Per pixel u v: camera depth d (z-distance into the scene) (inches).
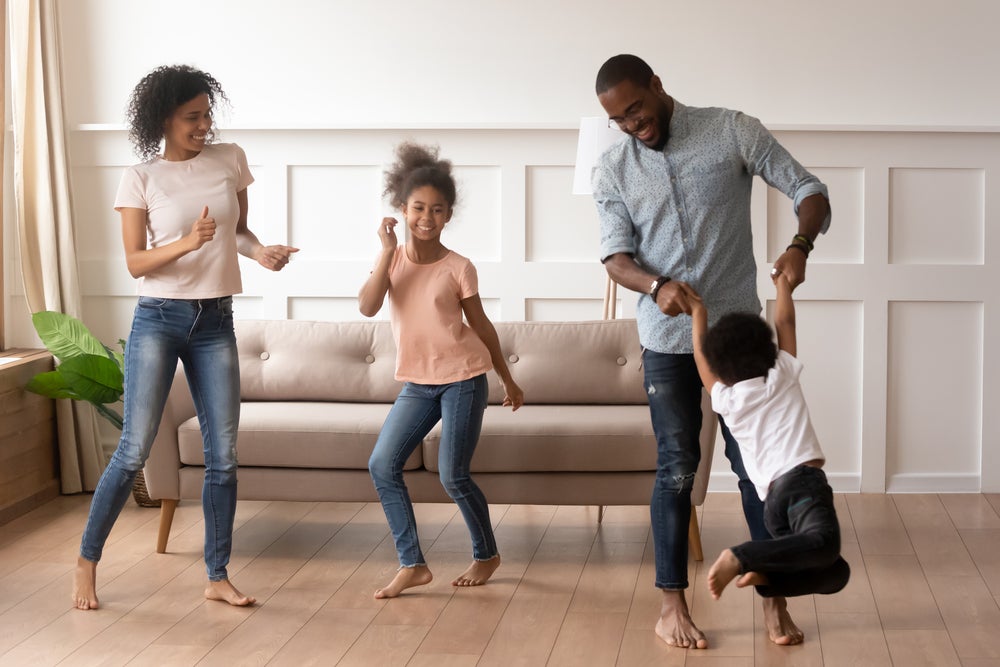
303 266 189.6
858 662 114.8
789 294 113.5
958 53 180.7
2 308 185.2
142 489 175.2
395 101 189.9
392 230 135.1
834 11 181.9
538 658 116.8
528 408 160.1
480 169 186.2
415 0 188.2
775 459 106.2
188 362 133.2
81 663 116.5
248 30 190.7
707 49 184.4
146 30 191.9
